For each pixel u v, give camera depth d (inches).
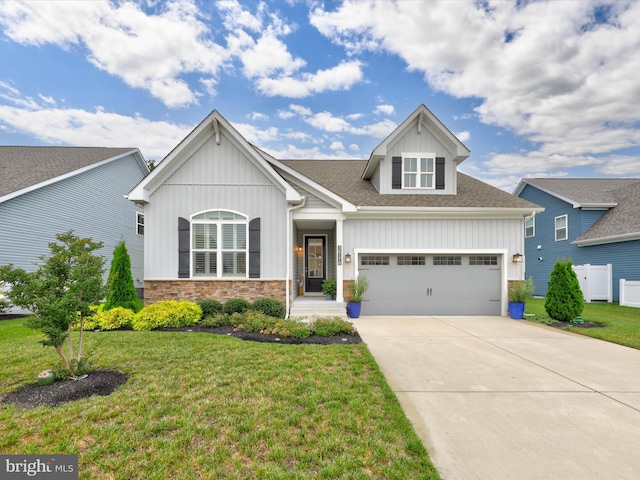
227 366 208.7
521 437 131.9
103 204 644.7
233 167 416.5
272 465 110.0
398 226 444.1
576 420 146.5
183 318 334.0
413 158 491.5
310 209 432.5
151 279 406.0
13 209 466.3
